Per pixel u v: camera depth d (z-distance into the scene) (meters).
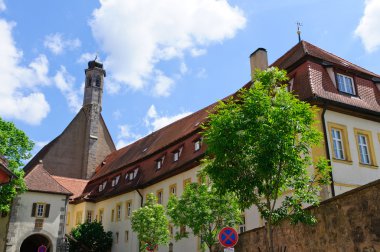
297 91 19.22
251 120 10.26
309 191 11.23
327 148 17.44
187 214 17.44
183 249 26.59
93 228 37.50
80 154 54.66
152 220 25.89
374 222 9.16
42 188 32.03
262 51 26.66
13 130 27.34
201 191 17.47
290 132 10.02
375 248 9.08
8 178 11.39
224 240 10.98
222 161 10.64
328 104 18.19
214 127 10.77
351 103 19.09
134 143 47.25
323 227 10.91
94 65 60.03
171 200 19.73
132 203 34.88
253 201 10.55
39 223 31.12
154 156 34.81
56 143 53.53
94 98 57.94
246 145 10.45
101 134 57.00
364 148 19.22
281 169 10.44
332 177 17.02
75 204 44.84
